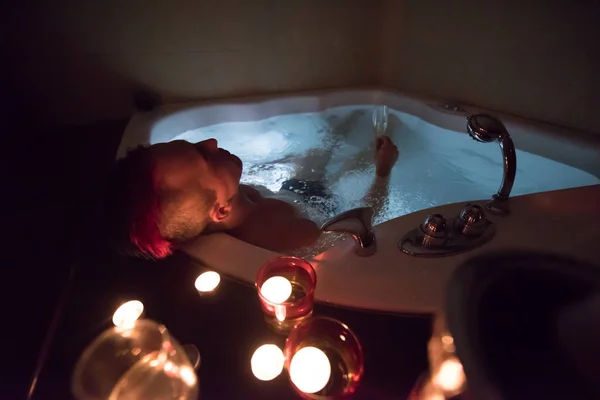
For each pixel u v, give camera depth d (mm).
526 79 912
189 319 505
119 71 1064
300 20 1104
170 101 1129
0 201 868
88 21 989
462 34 987
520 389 396
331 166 1018
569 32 814
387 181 916
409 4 1069
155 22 1019
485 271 509
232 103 1111
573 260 521
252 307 513
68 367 483
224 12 1042
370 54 1200
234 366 450
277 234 729
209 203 624
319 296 497
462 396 396
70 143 1051
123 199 553
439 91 1100
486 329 449
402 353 440
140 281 572
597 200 592
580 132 859
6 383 495
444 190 913
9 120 1064
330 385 402
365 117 1181
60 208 845
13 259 709
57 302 615
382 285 498
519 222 574
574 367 412
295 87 1203
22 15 953
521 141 900
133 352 418
